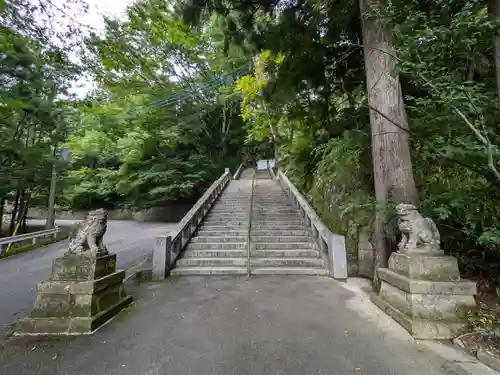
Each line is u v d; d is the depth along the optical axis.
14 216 11.12
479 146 2.37
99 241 3.37
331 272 5.05
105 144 16.30
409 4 2.79
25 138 11.16
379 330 2.78
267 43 5.32
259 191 11.73
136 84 12.16
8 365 2.19
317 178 8.15
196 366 2.16
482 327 2.51
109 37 4.95
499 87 2.55
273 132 14.02
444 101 2.34
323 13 4.84
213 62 14.58
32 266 6.12
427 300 2.73
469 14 2.19
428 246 2.99
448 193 3.05
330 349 2.41
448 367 2.10
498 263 3.30
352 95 6.00
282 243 6.27
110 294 3.31
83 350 2.43
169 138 15.34
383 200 3.64
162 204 17.69
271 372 2.07
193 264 5.59
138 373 2.07
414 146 3.99
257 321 3.05
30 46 5.82
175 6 4.89
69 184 13.40
